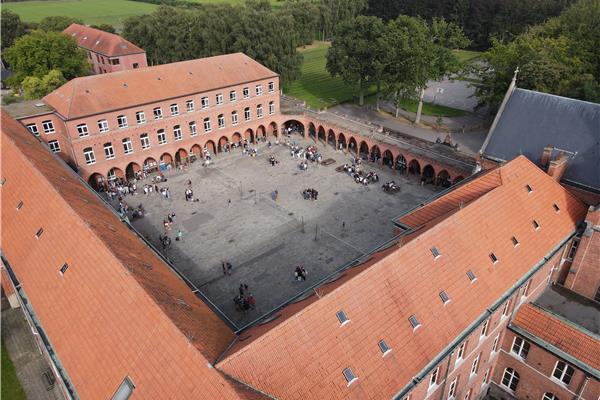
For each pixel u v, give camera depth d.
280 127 79.88
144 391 19.70
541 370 31.03
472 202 31.27
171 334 20.47
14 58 81.00
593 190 39.22
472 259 28.77
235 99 72.56
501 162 44.72
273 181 64.56
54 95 61.34
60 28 121.50
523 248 31.61
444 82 110.31
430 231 27.95
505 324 31.61
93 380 21.84
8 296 39.41
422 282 25.98
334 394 20.45
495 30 135.25
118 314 23.05
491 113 80.88
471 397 33.34
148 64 108.88
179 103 66.31
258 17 87.12
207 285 44.16
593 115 40.88
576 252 33.72
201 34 93.06
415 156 62.97
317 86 107.88
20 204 35.38
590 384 28.44
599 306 33.59
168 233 52.19
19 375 34.09
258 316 40.25
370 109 91.69
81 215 30.23
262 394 18.78
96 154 60.72
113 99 60.84
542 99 43.91
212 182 64.38
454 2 140.75
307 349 20.95
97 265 25.98
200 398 18.05
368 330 22.92
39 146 47.75
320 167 68.81
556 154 41.88
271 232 52.28
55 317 26.03
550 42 73.69
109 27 127.88
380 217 55.19
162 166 67.56
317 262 47.22
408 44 72.44
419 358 23.66
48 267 29.02
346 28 83.81
